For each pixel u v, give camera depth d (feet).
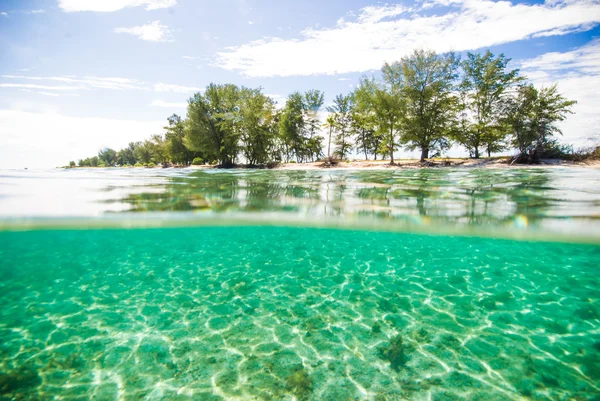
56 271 32.30
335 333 16.67
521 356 14.15
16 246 51.11
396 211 35.22
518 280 25.81
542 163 87.92
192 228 47.42
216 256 38.96
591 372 12.91
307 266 31.78
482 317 18.33
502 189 39.93
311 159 157.28
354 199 37.19
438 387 12.23
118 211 35.73
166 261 36.52
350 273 28.58
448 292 22.86
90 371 13.61
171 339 16.30
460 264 32.12
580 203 30.22
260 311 19.77
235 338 16.31
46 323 18.48
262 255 38.65
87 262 37.50
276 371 13.43
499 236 40.01
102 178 66.59
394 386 12.38
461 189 41.27
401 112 98.89
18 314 19.94
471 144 110.01
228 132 136.46
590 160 84.33
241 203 38.09
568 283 24.79
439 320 18.02
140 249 47.11
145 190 44.80
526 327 16.94
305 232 51.49
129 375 13.26
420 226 38.63
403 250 41.01
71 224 39.42
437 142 105.50
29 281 27.89
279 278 27.22
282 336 16.44
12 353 15.11
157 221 40.04
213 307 20.63
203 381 12.83
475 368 13.38
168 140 196.65
